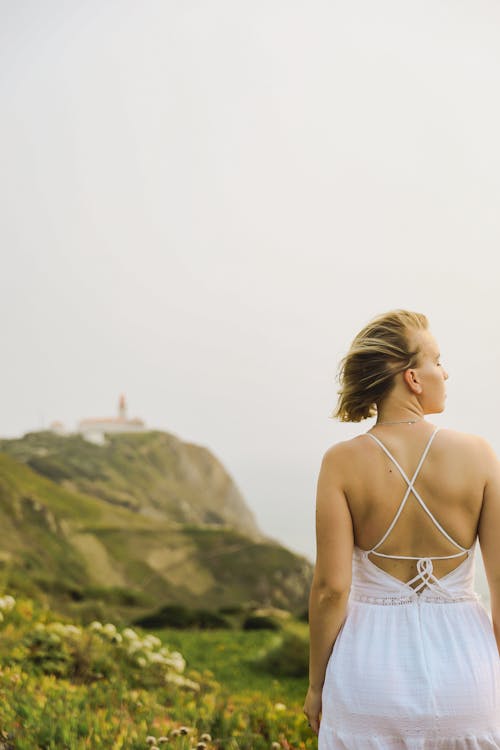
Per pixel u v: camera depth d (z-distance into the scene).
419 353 2.83
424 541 2.67
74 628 7.87
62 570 54.50
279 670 13.09
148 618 22.33
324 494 2.75
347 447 2.79
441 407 2.87
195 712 6.00
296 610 67.25
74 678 7.08
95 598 26.31
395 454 2.73
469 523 2.70
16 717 4.99
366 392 2.86
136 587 59.94
